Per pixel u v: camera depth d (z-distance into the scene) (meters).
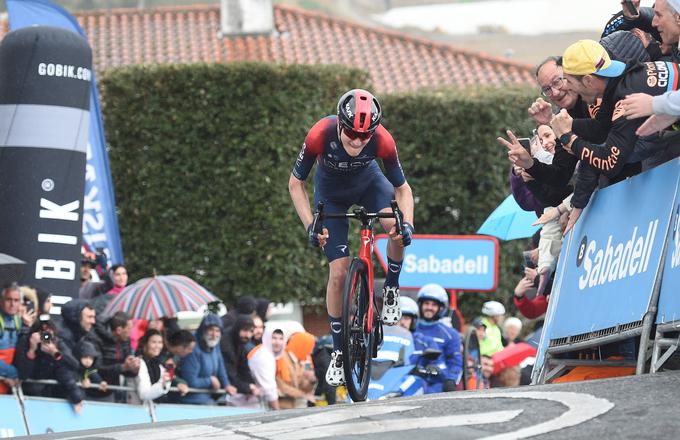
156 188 46.09
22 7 34.59
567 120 15.05
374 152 16.80
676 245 13.71
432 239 33.03
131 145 46.38
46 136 29.45
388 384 24.80
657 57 15.73
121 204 46.28
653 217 14.55
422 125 48.78
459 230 49.19
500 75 69.69
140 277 46.16
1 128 29.62
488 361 31.28
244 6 69.56
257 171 45.91
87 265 33.25
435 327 26.73
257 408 28.83
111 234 36.00
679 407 10.97
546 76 16.98
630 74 14.48
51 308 29.09
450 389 26.34
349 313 16.56
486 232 25.92
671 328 13.54
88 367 25.06
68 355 24.41
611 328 15.15
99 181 35.81
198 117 46.03
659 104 13.60
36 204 29.28
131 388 26.19
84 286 32.59
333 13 171.75
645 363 14.50
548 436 10.30
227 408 28.25
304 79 46.38
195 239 46.00
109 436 12.45
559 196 18.06
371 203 17.84
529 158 17.23
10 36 29.91
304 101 46.38
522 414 11.45
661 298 13.93
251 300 30.64
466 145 48.69
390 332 25.78
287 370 29.86
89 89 30.42
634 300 14.61
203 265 46.03
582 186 16.62
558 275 17.80
